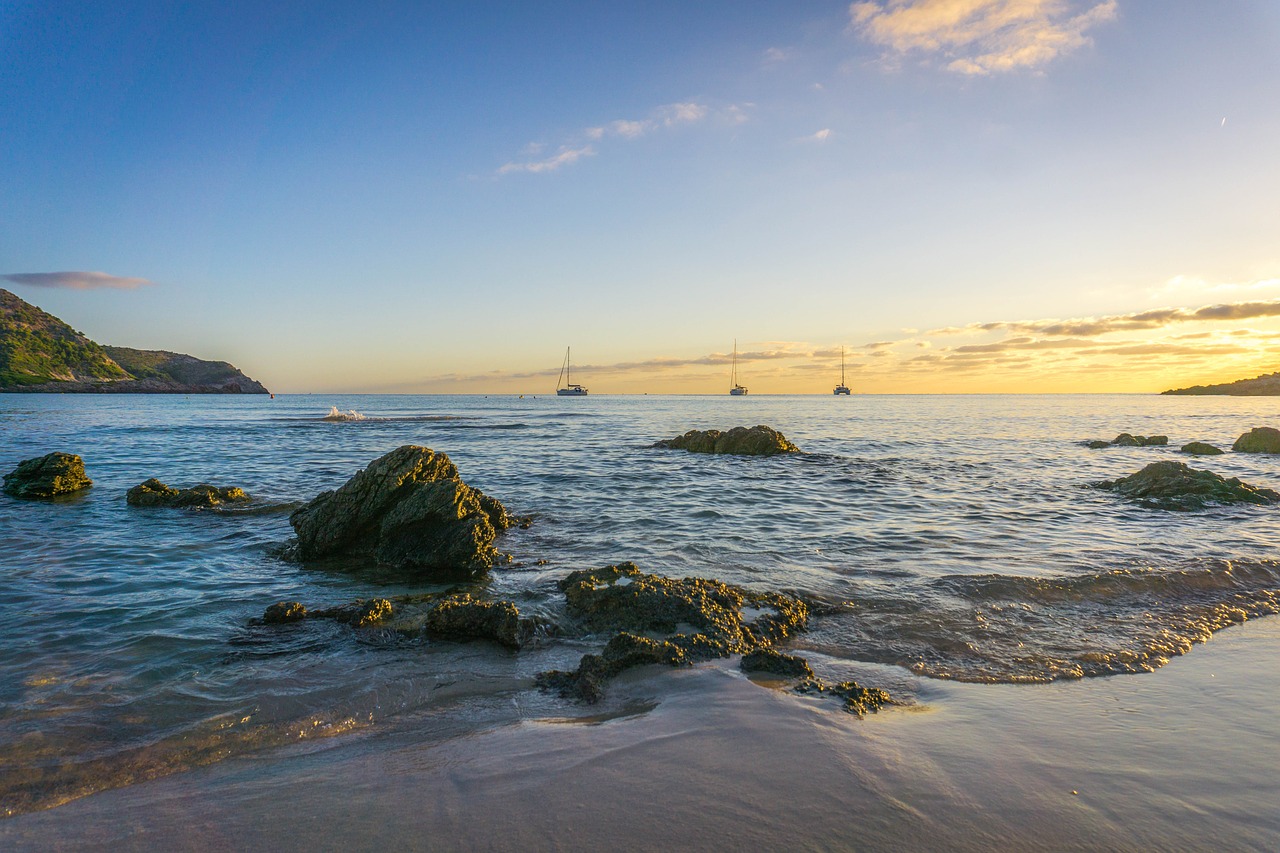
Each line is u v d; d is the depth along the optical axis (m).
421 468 12.55
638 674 6.45
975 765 4.66
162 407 101.88
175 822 4.14
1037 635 7.54
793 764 4.66
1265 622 8.03
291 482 21.30
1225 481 17.50
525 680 6.46
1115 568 10.27
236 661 6.92
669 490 19.77
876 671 6.57
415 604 8.74
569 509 16.34
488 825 4.00
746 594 8.67
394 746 5.14
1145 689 6.09
